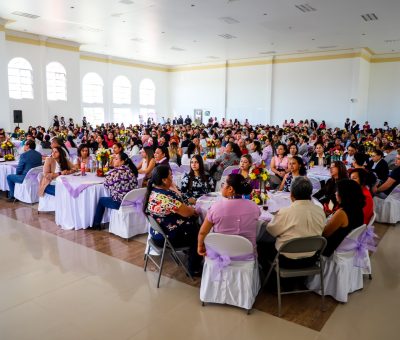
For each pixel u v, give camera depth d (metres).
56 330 2.59
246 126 16.41
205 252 2.88
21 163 5.97
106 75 19.22
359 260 3.03
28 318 2.73
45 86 14.86
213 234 2.62
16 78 14.15
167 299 3.03
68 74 15.63
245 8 9.43
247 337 2.53
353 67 15.88
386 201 5.17
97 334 2.55
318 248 2.70
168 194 3.15
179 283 3.31
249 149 8.10
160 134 10.14
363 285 3.33
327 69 16.61
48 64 15.03
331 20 10.55
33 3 9.55
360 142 10.18
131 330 2.60
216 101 20.52
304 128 14.89
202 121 21.25
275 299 3.05
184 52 17.08
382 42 14.04
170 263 3.73
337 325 2.69
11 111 14.09
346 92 16.22
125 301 2.99
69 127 13.98
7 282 3.29
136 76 20.69
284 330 2.62
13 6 9.91
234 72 19.62
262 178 3.54
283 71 17.92
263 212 3.32
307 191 2.75
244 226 2.73
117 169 4.43
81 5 9.57
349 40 13.69
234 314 2.82
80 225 4.73
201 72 21.02
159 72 22.05
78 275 3.44
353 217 2.88
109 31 12.80
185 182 4.29
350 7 9.18
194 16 10.31
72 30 12.92
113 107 19.80
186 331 2.59
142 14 10.28
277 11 9.65
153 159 5.38
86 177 4.99
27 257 3.84
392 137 11.30
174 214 3.17
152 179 3.20
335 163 3.99
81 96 18.02
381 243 4.44
